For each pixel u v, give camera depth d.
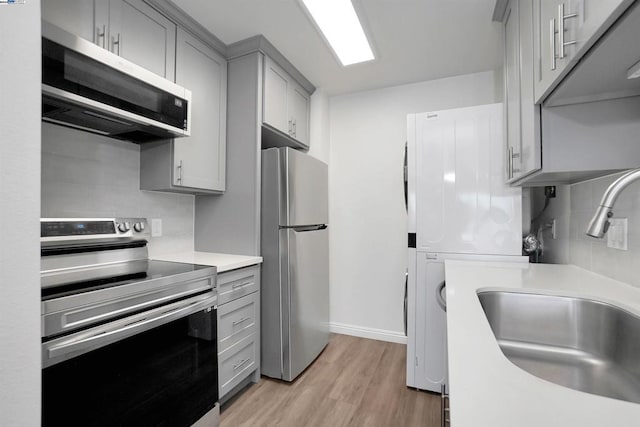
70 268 1.32
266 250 2.06
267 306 2.05
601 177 1.28
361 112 2.83
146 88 1.43
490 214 1.73
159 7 1.65
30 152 0.62
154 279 1.25
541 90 1.02
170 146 1.76
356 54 2.21
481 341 0.64
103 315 1.07
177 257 1.97
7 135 0.58
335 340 2.69
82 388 1.01
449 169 1.81
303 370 2.13
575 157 1.06
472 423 0.38
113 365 1.10
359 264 2.81
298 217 2.12
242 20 1.83
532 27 1.12
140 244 1.63
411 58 2.25
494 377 0.49
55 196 1.50
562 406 0.42
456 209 1.80
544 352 1.04
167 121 1.52
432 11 1.73
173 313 1.31
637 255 1.06
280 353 2.00
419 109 2.64
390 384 1.97
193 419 1.42
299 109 2.60
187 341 1.40
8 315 0.59
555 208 1.79
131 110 1.36
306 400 1.80
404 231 2.68
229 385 1.74
